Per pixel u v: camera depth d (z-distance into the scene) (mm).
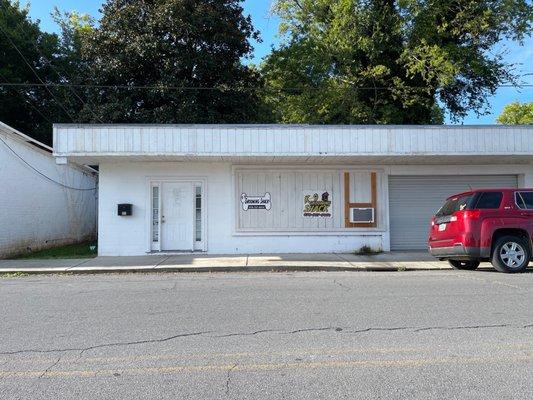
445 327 6684
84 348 5879
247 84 27906
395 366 5160
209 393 4496
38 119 32406
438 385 4633
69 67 32781
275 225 16562
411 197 17359
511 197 11867
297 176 16703
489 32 25750
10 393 4516
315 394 4453
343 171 16812
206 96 25891
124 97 25188
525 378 4797
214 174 16500
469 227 11703
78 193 25359
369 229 16766
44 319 7332
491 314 7398
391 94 27656
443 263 14086
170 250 16391
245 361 5367
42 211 20750
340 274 12438
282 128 15078
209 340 6172
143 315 7539
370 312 7594
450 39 26688
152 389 4598
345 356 5500
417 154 15297
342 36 27359
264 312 7664
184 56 24594
